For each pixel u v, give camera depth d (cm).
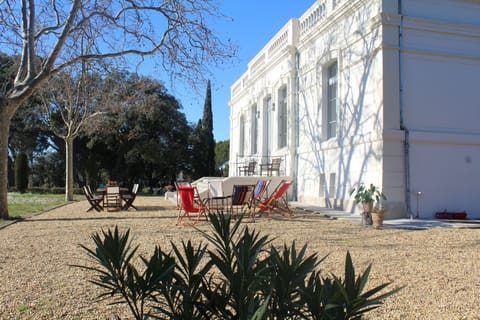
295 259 208
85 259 570
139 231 839
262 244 214
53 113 2794
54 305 379
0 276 483
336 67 1359
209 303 208
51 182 3547
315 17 1487
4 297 403
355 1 1173
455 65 1126
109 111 2022
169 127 3034
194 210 981
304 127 1550
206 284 223
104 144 3016
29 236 781
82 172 3331
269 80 1952
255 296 205
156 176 3350
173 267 214
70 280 465
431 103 1096
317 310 181
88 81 1870
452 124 1114
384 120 1047
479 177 1116
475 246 669
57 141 3053
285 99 1794
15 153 3344
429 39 1105
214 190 1360
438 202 1074
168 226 922
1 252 627
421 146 1070
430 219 1037
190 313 209
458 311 362
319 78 1420
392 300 390
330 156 1330
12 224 973
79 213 1252
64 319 344
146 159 2914
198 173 3366
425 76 1096
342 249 645
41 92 1884
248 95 2327
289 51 1634
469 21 1148
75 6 1071
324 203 1353
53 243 704
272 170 1661
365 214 918
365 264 536
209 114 3478
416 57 1091
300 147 1583
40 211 1312
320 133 1403
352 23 1212
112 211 1318
